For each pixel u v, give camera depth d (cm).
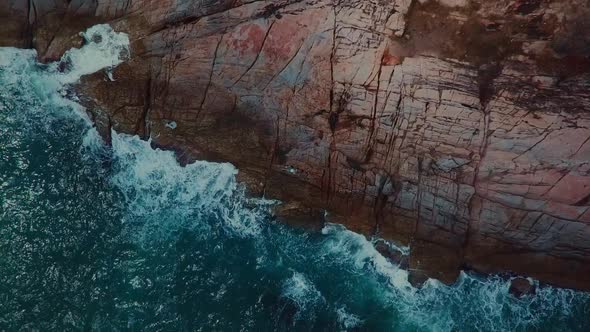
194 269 1795
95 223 1836
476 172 1731
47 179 1881
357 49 1758
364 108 1773
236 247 1850
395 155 1780
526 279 1783
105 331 1666
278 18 1794
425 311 1772
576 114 1642
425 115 1731
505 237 1769
